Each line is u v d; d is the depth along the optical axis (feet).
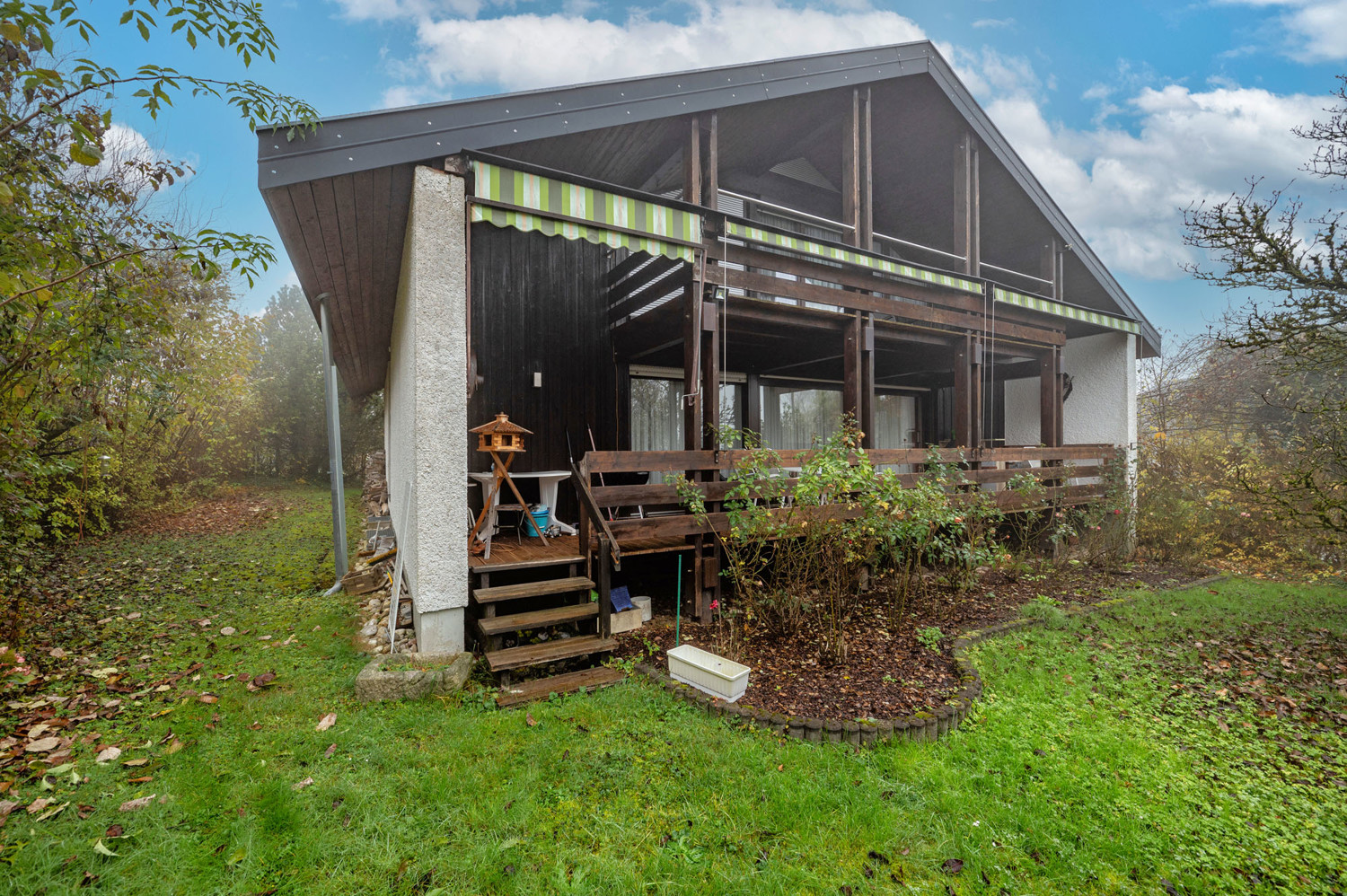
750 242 17.88
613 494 15.84
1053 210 27.20
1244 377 36.27
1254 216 20.67
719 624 16.61
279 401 63.31
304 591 21.27
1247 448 33.01
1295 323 20.67
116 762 9.50
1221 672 15.17
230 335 41.16
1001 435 37.06
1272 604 21.11
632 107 15.96
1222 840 8.80
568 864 7.68
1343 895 7.78
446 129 13.17
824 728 10.90
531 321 22.77
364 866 7.52
